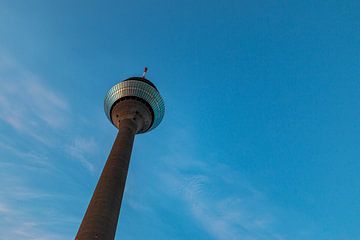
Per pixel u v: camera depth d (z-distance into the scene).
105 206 67.19
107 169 74.81
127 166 78.00
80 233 63.62
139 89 99.12
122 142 83.00
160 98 102.94
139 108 95.94
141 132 99.25
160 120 104.44
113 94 100.69
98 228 63.69
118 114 95.19
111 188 70.50
